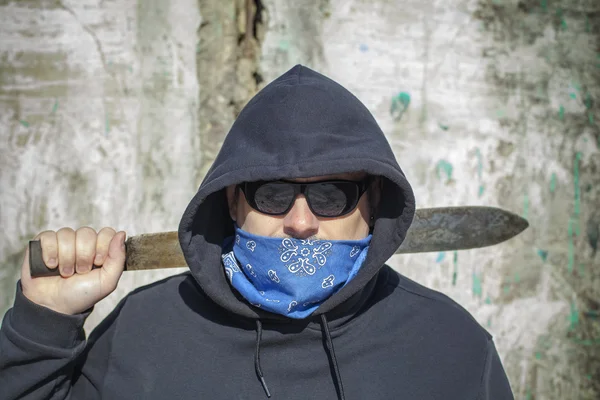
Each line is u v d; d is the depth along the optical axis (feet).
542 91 9.12
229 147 5.06
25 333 4.77
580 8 9.22
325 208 4.96
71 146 8.32
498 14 9.01
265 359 5.05
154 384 4.95
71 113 8.31
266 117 4.91
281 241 4.99
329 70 8.74
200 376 4.97
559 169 9.15
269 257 5.03
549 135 9.13
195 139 8.62
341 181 4.98
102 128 8.38
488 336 5.50
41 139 8.28
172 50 8.52
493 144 8.99
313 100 4.96
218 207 5.49
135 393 4.93
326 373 5.00
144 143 8.48
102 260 5.05
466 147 8.93
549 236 9.12
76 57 8.30
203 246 5.24
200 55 8.67
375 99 8.77
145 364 5.05
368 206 5.39
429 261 8.84
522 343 9.07
